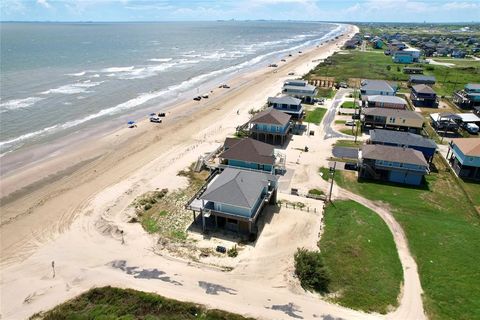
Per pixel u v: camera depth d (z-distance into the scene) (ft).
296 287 107.34
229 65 537.65
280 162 183.42
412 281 109.29
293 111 253.65
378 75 417.69
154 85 386.73
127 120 266.98
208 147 214.90
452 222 140.05
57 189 166.50
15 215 145.89
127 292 103.76
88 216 144.77
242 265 116.98
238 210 130.31
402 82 386.73
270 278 111.24
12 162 193.77
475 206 152.66
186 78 431.02
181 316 96.17
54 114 273.75
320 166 188.44
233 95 342.23
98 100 317.22
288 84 323.57
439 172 183.01
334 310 98.58
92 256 121.70
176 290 105.70
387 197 158.40
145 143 222.48
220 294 104.37
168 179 175.73
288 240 129.29
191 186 169.37
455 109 292.81
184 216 144.87
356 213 143.64
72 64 505.25
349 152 205.46
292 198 157.17
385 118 234.99
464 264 115.65
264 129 216.33
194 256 121.39
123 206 151.23
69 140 225.76
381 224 137.59
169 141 225.76
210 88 377.09
